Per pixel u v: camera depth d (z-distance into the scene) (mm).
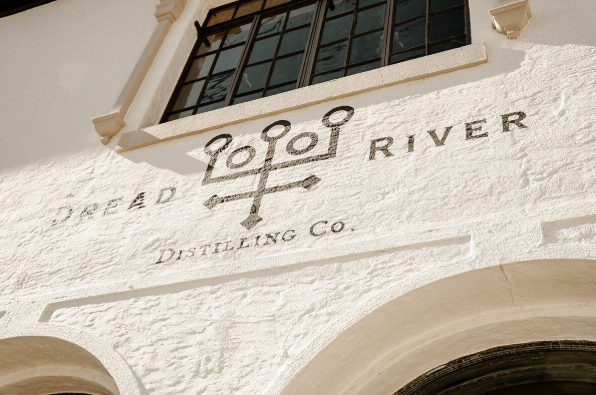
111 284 4543
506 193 3918
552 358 3717
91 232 5027
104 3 7629
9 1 8008
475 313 3838
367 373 3900
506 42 4820
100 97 6348
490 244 3703
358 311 3719
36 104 6621
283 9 6855
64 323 4445
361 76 5070
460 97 4582
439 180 4164
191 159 5203
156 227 4805
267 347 3828
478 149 4215
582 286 3598
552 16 4828
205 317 4109
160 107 6145
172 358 4004
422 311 3770
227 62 6602
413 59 5070
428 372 3895
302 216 4375
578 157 3898
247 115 5246
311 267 4062
